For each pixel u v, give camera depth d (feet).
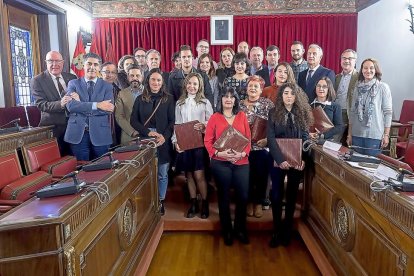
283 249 9.99
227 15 22.21
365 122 10.91
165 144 10.74
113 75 12.14
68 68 18.72
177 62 13.23
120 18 22.50
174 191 13.12
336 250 7.62
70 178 5.99
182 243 10.45
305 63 13.21
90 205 5.14
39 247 4.17
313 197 9.72
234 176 9.85
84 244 4.89
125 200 7.09
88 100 10.12
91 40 21.20
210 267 9.07
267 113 10.26
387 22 18.90
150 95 10.57
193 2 22.25
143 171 8.85
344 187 7.16
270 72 13.46
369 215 5.93
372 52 20.44
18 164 8.70
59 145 11.24
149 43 22.75
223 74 12.44
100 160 7.57
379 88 10.80
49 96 11.05
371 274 5.88
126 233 7.13
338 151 8.64
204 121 10.73
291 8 21.98
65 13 18.37
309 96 11.86
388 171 6.33
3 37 14.24
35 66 17.97
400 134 16.80
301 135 9.62
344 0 21.75
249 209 11.26
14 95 16.06
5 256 4.14
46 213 4.35
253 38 22.38
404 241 4.77
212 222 10.92
